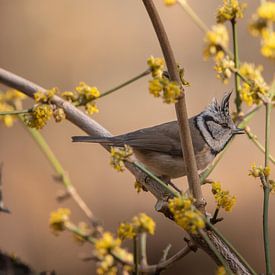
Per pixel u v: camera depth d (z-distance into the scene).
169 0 5.93
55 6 16.55
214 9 17.56
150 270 5.45
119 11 17.03
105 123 15.50
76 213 13.52
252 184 13.95
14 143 14.42
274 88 5.97
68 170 14.19
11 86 6.65
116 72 16.31
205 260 12.47
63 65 16.27
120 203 13.88
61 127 14.70
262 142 14.66
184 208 4.55
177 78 5.12
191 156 5.35
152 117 15.64
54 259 12.62
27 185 13.92
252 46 16.06
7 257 5.79
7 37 16.17
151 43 16.73
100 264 4.52
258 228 13.29
